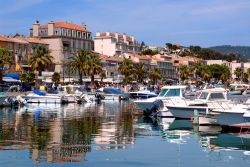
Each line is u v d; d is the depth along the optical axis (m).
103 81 148.00
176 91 59.88
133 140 35.41
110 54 192.25
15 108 72.00
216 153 30.03
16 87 99.56
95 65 129.00
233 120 41.50
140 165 26.19
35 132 39.56
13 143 33.03
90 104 87.81
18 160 26.92
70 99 89.81
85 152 29.70
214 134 39.75
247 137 37.88
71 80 138.12
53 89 104.12
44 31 149.88
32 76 114.06
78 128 43.12
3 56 111.00
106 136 37.50
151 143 34.00
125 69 154.25
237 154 29.81
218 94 55.03
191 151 30.75
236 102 51.75
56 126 44.84
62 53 147.25
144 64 193.50
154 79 177.75
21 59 132.88
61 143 33.25
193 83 197.38
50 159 27.31
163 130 42.38
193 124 46.78
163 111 53.28
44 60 120.06
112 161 27.09
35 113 62.12
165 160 27.59
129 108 74.75
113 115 59.66
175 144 33.66
